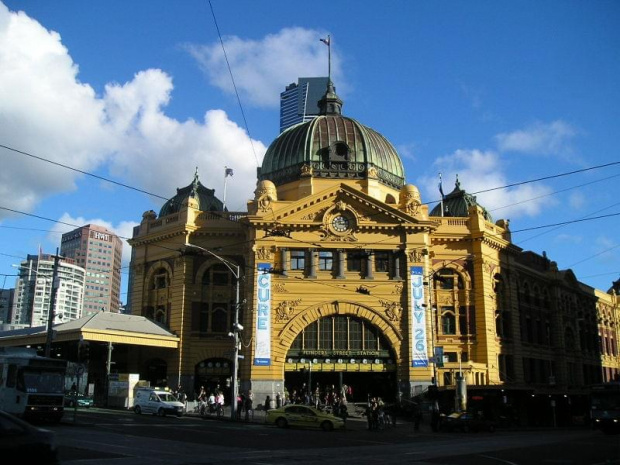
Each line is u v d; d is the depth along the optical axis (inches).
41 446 545.0
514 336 2576.3
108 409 2000.5
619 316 4055.1
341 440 1285.7
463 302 2453.2
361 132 2566.4
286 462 838.5
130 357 2460.6
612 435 1601.9
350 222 2285.9
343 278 2240.4
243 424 1669.5
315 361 2183.8
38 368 1317.7
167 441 1064.2
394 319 2213.3
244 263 2372.0
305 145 2516.0
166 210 2723.9
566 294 3272.6
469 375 2247.8
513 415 2140.7
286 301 2208.4
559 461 899.4
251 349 2145.7
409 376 2154.3
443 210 2800.2
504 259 2632.9
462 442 1294.3
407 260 2261.3
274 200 2300.7
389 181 2571.4
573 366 3201.3
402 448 1122.7
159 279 2524.6
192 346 2346.2
